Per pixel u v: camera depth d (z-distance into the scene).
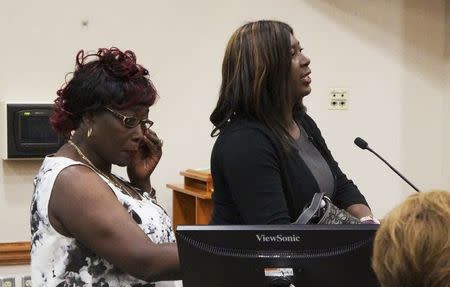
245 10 4.43
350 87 4.69
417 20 4.81
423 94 4.86
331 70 4.65
